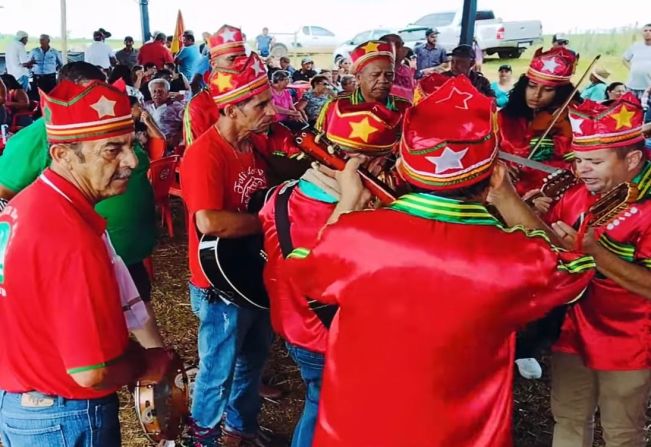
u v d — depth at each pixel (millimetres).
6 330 1767
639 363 2287
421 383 1555
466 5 8680
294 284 1721
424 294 1505
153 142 4629
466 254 1476
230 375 2844
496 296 1472
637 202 2109
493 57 17641
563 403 2498
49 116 1747
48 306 1701
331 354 1703
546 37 18281
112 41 27531
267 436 3311
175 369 2084
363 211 1601
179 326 4586
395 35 5492
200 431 2875
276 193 2143
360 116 1930
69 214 1714
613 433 2424
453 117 1504
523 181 2951
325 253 1606
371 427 1606
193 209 2564
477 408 1586
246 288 2592
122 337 1768
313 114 9039
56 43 24156
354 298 1586
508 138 3242
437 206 1512
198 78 9000
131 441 3258
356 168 1839
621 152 2105
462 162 1473
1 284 1726
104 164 1781
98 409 1883
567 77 3176
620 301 2244
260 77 2609
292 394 3742
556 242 1797
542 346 1828
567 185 2387
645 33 9703
